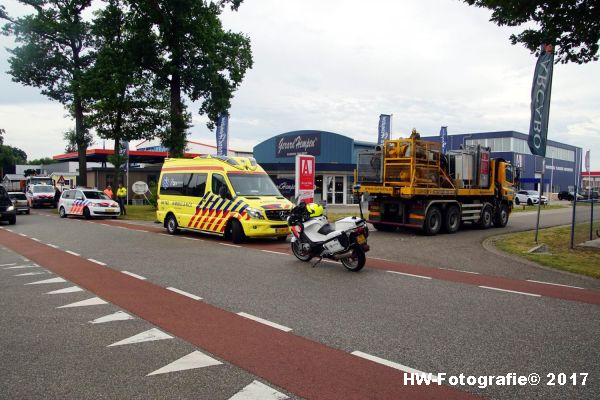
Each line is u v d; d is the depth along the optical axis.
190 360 4.30
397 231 17.16
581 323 5.52
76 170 50.94
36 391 3.68
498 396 3.62
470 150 17.53
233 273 8.59
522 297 6.84
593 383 3.87
